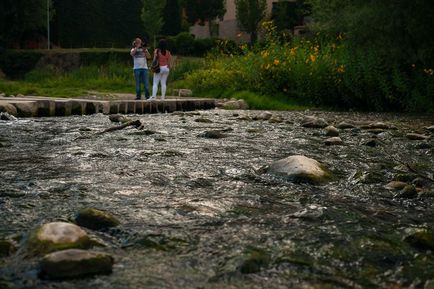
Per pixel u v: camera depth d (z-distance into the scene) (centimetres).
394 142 588
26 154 432
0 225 219
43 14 3653
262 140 571
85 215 224
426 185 342
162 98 1328
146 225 226
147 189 301
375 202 288
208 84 1780
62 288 156
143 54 1357
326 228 231
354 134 672
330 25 1606
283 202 279
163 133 619
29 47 3866
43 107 915
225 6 4316
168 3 4266
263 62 1562
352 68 1366
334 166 405
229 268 178
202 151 466
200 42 3597
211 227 227
